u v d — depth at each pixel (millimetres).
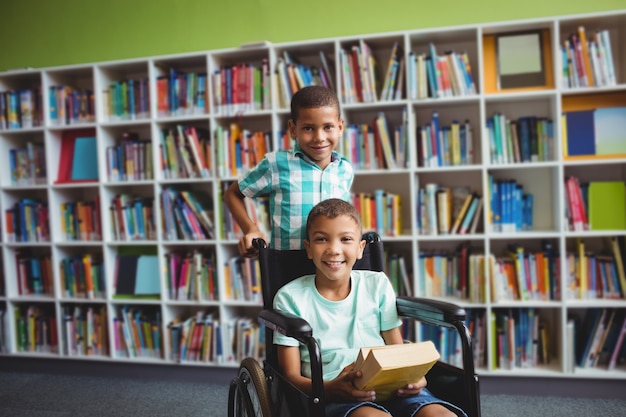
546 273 2584
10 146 3262
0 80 3271
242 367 1578
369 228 2744
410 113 2648
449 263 2725
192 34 3193
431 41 2820
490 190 2645
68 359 3160
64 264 3145
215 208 2867
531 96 2609
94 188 3377
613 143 2568
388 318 1527
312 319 1481
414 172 2658
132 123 2963
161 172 2977
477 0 2805
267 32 3084
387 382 1229
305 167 1742
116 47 3309
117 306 3115
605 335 2549
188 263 2947
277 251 1623
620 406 2430
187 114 2945
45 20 3408
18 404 2666
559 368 2598
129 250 3164
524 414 2357
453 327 1333
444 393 1392
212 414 2482
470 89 2643
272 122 2809
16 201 3291
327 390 1297
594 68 2492
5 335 3219
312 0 3018
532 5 2738
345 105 2705
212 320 2924
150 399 2699
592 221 2553
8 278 3197
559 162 2512
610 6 2650
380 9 2928
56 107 3133
